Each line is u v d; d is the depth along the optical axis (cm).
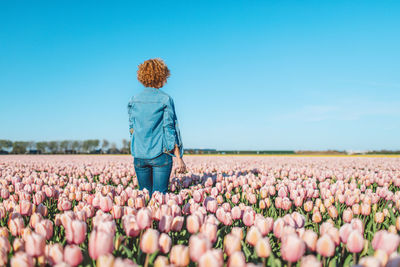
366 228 349
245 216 284
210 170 1112
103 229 208
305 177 745
